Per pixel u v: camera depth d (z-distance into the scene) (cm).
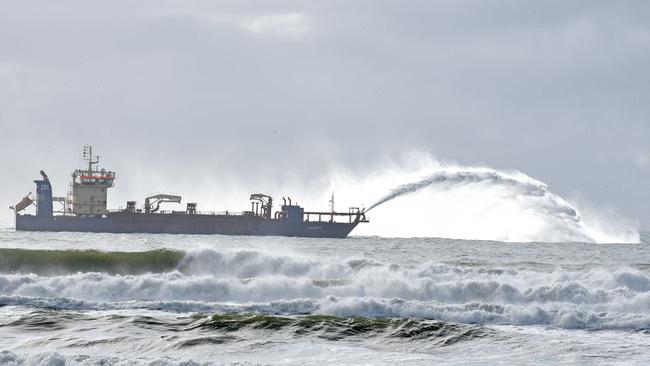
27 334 13238
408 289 17150
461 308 15575
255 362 11844
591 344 13312
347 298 16012
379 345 13125
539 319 15188
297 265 19925
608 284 18412
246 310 15688
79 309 15650
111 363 10869
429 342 13312
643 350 12888
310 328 13938
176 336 13225
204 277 17638
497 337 13562
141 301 16312
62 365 10806
